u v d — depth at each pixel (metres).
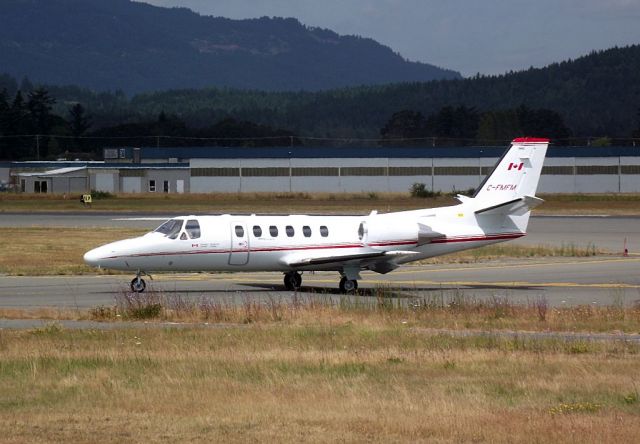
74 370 66.19
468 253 188.25
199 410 54.22
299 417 52.44
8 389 60.12
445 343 79.50
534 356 73.12
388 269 131.50
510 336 85.31
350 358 71.06
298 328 88.00
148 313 96.75
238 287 133.50
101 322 93.56
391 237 130.88
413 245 132.62
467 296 123.50
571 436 48.47
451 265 169.38
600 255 187.25
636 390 60.59
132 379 63.16
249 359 70.44
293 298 115.19
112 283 134.75
